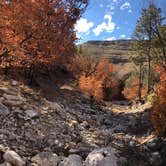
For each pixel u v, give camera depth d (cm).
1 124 1630
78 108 2984
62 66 5069
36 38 2512
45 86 3241
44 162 1354
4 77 2523
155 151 1912
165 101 2123
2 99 1919
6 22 2208
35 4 2441
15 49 2294
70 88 4306
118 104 5031
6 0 2294
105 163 1301
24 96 2245
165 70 2564
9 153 1267
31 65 2830
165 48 4253
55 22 2650
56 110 2241
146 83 7562
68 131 1914
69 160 1356
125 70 17512
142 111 3206
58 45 2730
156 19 4538
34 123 1800
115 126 2603
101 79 6016
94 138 1959
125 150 1867
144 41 5547
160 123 2103
